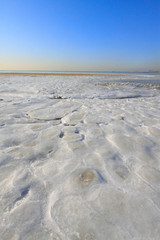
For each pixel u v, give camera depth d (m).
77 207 1.22
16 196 1.32
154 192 1.38
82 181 1.51
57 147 2.20
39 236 1.01
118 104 5.22
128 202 1.27
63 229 1.05
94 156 1.96
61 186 1.45
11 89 8.48
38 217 1.14
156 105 5.09
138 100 6.11
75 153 2.03
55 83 12.32
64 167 1.74
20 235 1.01
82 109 4.44
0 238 0.99
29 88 9.03
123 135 2.61
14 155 1.97
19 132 2.70
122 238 0.99
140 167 1.75
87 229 1.05
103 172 1.66
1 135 2.55
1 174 1.60
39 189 1.41
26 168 1.71
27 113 3.98
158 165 1.80
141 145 2.26
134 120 3.43
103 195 1.34
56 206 1.23
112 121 3.35
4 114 3.85
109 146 2.23
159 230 1.05
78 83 12.83
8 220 1.11
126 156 1.98
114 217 1.14
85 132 2.74
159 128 2.93
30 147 2.18
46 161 1.85
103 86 11.05
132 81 16.00
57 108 4.54
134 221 1.11
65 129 2.87
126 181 1.52
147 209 1.21
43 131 2.77
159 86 11.31
